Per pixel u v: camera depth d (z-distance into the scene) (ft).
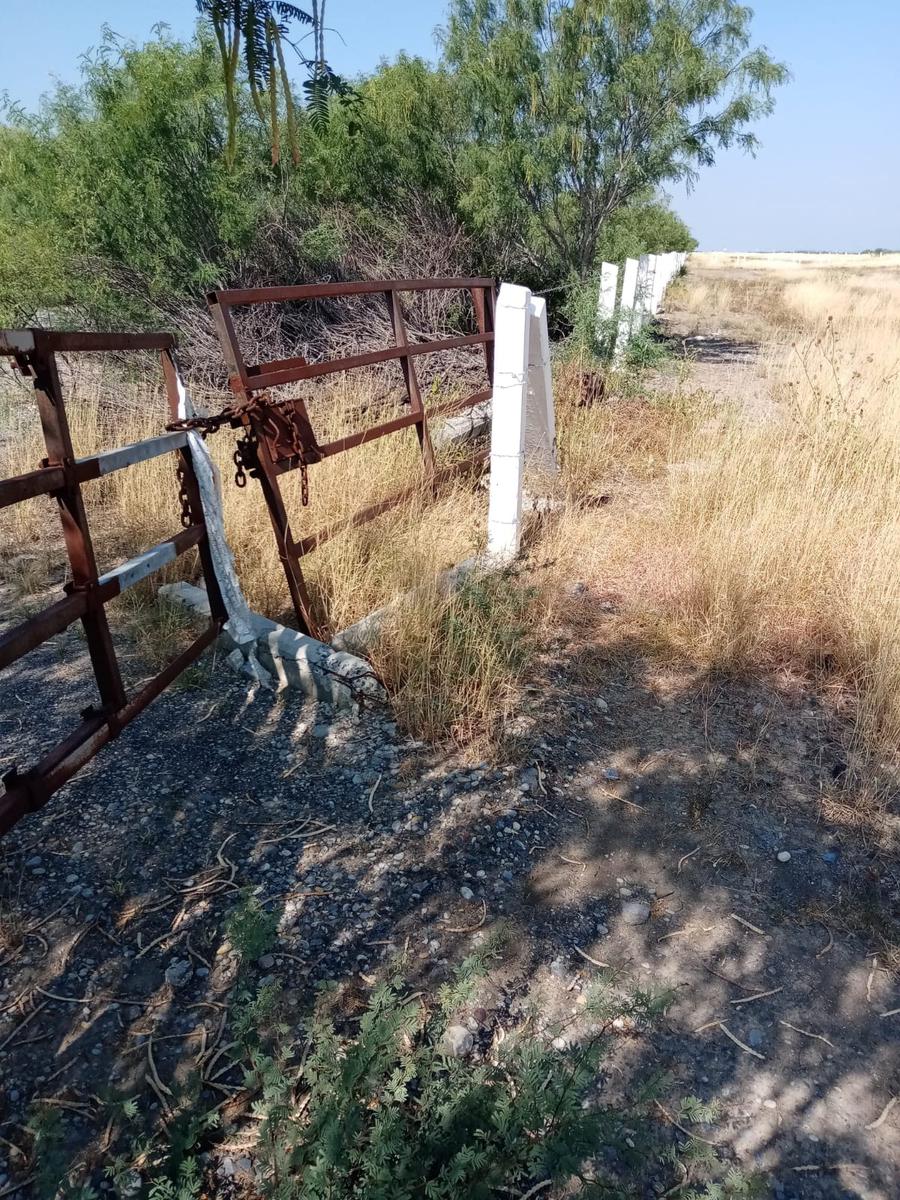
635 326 38.14
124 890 9.04
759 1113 7.23
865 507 17.85
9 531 18.21
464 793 10.66
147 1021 7.70
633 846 10.06
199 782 10.75
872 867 9.97
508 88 38.47
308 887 9.18
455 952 8.47
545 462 20.48
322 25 4.98
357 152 34.63
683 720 12.46
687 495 18.89
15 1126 6.81
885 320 54.85
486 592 14.17
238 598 12.83
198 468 12.03
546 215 42.55
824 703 12.93
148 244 30.63
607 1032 7.79
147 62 28.86
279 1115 6.08
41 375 8.61
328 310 34.22
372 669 12.48
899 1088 7.52
